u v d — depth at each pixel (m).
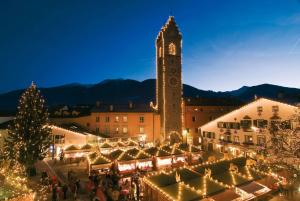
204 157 44.28
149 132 60.69
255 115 41.69
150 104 64.94
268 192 22.14
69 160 39.69
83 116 60.25
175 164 35.00
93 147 41.31
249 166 25.23
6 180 18.23
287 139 15.69
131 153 35.38
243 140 43.59
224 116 48.19
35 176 31.48
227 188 19.78
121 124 59.97
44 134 33.31
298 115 15.72
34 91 33.69
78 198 23.67
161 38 64.31
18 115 32.59
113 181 26.23
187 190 18.78
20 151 30.44
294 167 15.52
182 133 62.00
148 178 21.05
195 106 67.50
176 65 63.22
